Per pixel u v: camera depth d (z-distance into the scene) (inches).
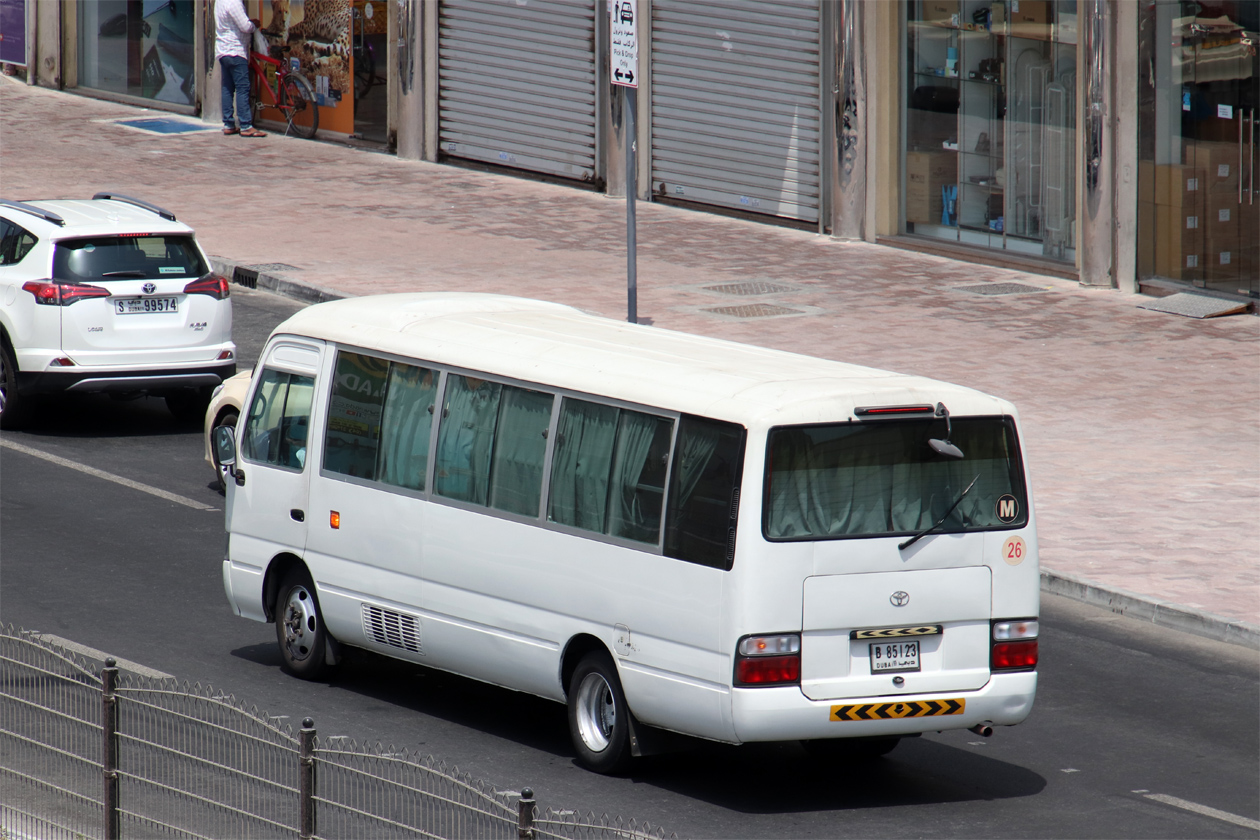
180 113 4832.7
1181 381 2541.8
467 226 3567.9
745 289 3070.9
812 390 1258.0
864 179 3457.2
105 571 1803.6
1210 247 2979.8
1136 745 1406.3
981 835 1213.7
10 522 1959.9
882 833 1214.9
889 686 1254.3
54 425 2421.3
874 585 1246.3
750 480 1219.2
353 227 3531.0
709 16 3644.2
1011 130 3250.5
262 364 1583.4
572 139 3961.6
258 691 1491.1
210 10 4653.1
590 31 3868.1
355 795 984.3
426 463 1429.6
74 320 2277.3
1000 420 1295.5
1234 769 1353.3
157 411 2532.0
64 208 2418.8
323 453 1509.6
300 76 4503.0
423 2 4197.8
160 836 1047.0
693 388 1279.5
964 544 1274.6
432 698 1503.4
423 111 4252.0
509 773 1317.7
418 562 1429.6
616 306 2908.5
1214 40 2915.8
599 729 1333.7
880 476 1258.0
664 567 1262.3
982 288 3102.9
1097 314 2923.2
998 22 3238.2
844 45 3395.7
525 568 1354.6
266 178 4015.8
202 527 1966.0
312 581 1526.8
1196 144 2967.5
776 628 1221.7
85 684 1098.7
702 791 1296.8
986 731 1294.3
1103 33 2999.5
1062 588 1802.4
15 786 1135.6
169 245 2351.1
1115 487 2087.8
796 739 1236.5
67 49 5103.3
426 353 1445.6
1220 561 1843.0
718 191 3713.1
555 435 1346.0
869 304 2972.4
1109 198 3061.0
